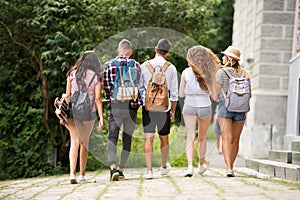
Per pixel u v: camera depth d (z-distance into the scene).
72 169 14.73
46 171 20.41
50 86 20.73
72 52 19.88
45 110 20.61
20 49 21.00
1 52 20.98
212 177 14.78
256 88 21.98
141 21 21.23
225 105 14.77
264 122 21.56
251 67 23.77
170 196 11.00
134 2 21.05
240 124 15.08
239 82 14.72
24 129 20.56
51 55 20.03
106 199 10.98
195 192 11.48
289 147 18.77
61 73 20.38
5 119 20.67
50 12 19.95
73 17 20.09
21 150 20.53
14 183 16.77
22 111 20.73
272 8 21.67
